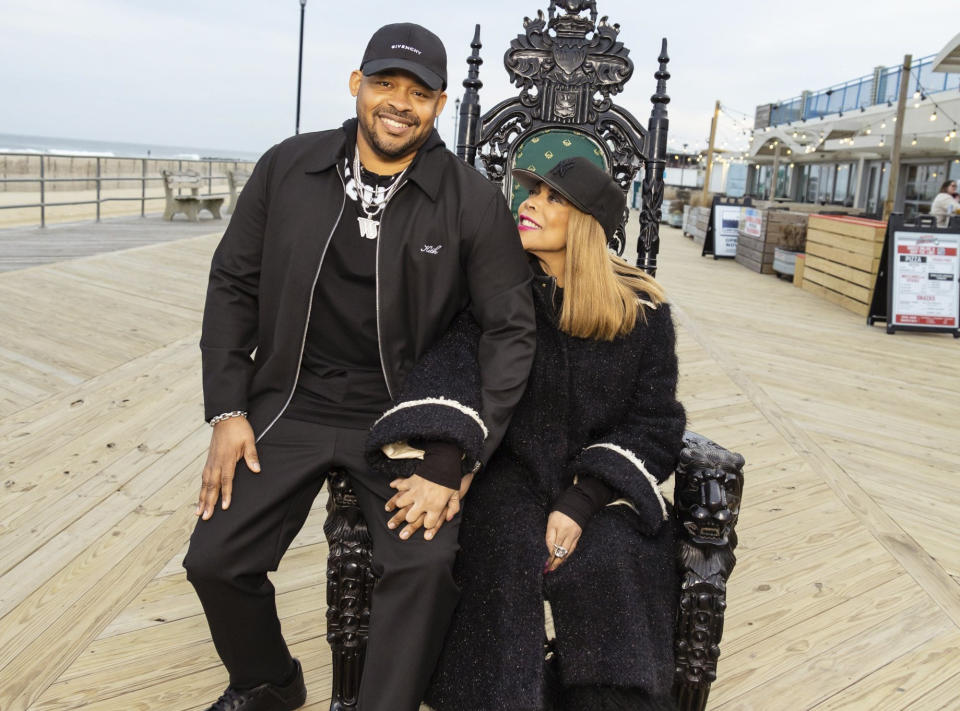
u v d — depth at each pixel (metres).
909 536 3.02
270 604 1.78
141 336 5.38
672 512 1.88
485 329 1.82
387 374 1.83
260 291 1.84
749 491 3.40
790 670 2.18
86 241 9.91
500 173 3.11
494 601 1.63
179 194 14.16
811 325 7.36
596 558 1.66
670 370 1.88
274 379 1.84
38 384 4.26
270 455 1.78
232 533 1.67
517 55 3.06
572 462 1.86
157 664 2.09
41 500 2.95
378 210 1.78
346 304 1.82
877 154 18.03
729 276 10.91
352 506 1.77
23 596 2.34
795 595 2.57
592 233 1.81
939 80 15.68
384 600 1.60
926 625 2.42
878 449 4.03
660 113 3.09
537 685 1.57
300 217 1.79
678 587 1.74
